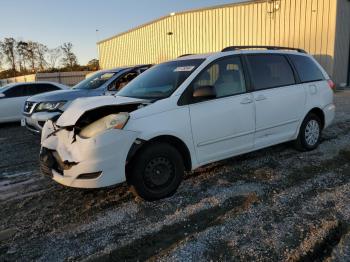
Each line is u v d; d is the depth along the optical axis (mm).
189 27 22172
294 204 3570
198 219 3367
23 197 4223
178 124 3840
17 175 5160
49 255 2883
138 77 4957
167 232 3152
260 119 4672
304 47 16672
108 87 7766
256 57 4859
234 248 2809
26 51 59188
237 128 4406
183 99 3947
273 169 4719
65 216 3613
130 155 3582
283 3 17156
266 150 5668
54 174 3746
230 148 4402
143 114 3660
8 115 10734
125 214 3562
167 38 24031
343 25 16281
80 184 3498
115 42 30312
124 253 2850
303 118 5336
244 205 3604
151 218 3441
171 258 2715
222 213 3463
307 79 5496
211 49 21062
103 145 3432
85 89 7883
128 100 3895
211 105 4141
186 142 3938
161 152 3762
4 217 3678
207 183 4301
